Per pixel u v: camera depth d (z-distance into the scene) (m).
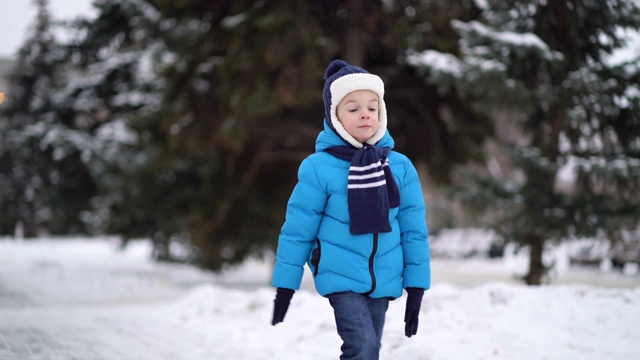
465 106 11.79
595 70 7.98
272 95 10.92
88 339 6.26
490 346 4.58
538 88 8.16
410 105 13.18
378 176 2.83
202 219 13.56
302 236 2.87
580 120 7.53
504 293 5.94
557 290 5.99
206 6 12.31
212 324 7.29
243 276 19.59
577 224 7.93
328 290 2.85
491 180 8.25
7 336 6.37
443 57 8.54
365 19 11.95
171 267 22.47
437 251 28.50
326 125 3.02
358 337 2.74
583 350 4.43
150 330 6.94
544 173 8.06
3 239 39.47
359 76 2.89
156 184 17.75
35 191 37.12
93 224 23.20
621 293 5.95
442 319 5.50
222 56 12.09
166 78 12.47
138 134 13.05
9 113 34.81
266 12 11.02
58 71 34.28
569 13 7.92
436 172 12.78
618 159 7.90
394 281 2.89
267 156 13.57
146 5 19.08
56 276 18.03
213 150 13.04
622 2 7.72
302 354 5.24
